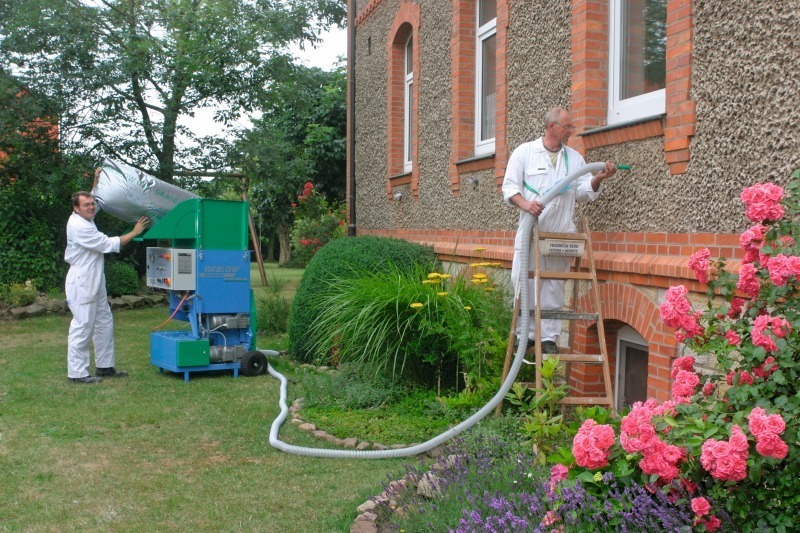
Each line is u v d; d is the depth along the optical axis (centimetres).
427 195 974
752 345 308
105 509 408
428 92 968
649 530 288
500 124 752
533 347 566
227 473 468
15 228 1341
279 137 1595
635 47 570
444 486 375
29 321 1180
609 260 553
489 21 845
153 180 814
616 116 590
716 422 296
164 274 769
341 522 382
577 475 312
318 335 781
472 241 837
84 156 1355
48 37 1323
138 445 527
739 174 438
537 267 504
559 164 546
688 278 462
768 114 416
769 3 413
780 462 286
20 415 603
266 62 1509
